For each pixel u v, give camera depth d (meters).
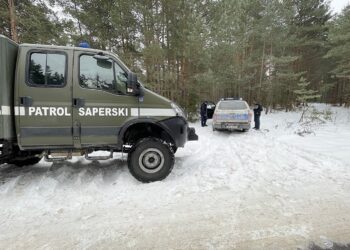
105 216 3.34
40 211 3.51
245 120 10.95
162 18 15.73
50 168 5.50
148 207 3.59
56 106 4.31
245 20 21.41
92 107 4.45
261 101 26.81
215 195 4.00
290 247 2.61
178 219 3.23
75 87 4.36
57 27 16.08
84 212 3.46
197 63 16.11
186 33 15.53
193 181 4.66
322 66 31.53
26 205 3.69
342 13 19.02
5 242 2.77
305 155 6.70
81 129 4.43
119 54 16.19
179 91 16.97
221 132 11.86
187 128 5.23
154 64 15.45
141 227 3.04
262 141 9.06
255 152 7.25
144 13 15.05
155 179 4.67
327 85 27.45
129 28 16.41
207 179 4.78
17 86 4.15
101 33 17.14
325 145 7.98
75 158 6.43
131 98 4.64
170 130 4.83
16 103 4.15
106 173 5.21
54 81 4.31
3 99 3.96
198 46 14.77
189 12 15.63
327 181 4.64
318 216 3.28
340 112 20.97
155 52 14.38
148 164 4.68
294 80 24.95
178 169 5.50
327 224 3.08
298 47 25.78
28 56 4.19
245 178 4.84
